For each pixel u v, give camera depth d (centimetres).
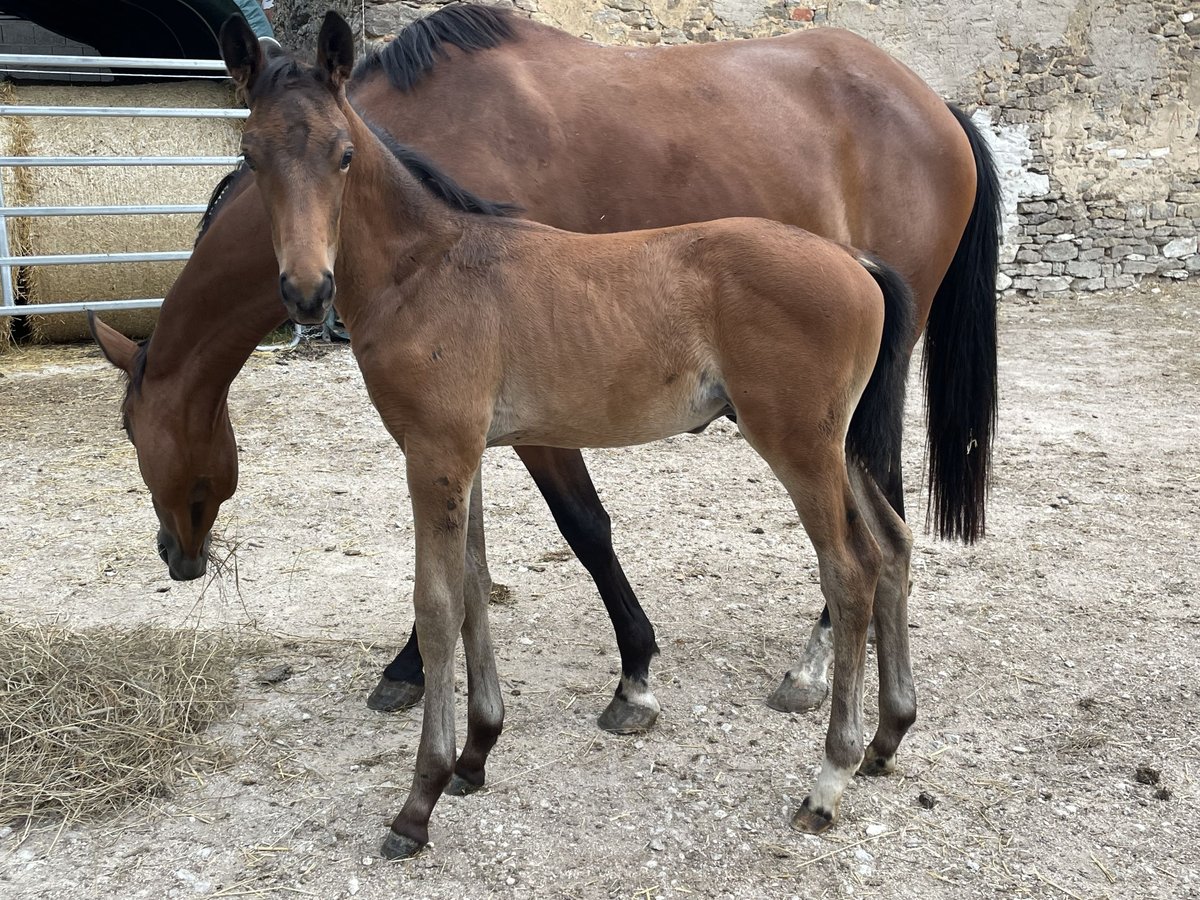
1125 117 1038
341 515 459
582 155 310
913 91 357
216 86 827
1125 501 485
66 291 758
